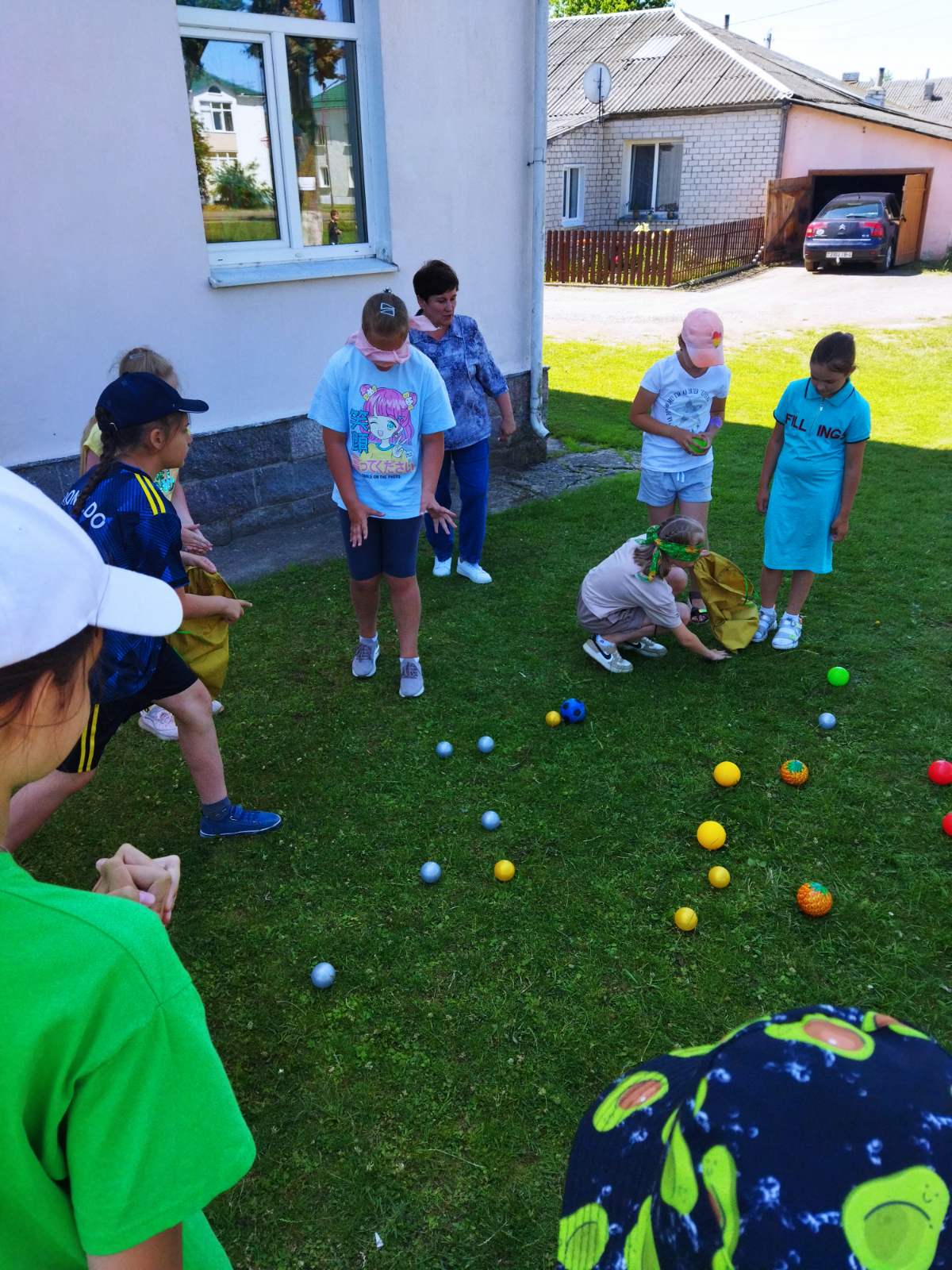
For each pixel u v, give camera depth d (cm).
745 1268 74
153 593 106
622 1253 92
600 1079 260
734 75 2612
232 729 436
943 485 773
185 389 619
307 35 628
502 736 426
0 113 500
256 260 651
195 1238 117
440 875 338
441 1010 283
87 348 566
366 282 700
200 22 577
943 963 296
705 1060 94
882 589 575
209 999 288
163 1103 89
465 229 756
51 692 89
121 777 402
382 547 438
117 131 542
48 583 88
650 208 2819
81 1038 83
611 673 481
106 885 136
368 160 688
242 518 679
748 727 429
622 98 2730
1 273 522
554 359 1377
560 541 668
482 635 526
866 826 360
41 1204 87
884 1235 72
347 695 464
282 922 318
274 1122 249
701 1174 79
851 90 3553
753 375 1234
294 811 376
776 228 2488
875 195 2255
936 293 1903
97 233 552
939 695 452
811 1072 81
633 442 927
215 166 616
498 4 715
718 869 330
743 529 675
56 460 568
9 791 91
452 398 548
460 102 716
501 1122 248
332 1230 222
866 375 1217
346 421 415
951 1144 76
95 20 517
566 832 361
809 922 314
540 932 312
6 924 84
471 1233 221
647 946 305
